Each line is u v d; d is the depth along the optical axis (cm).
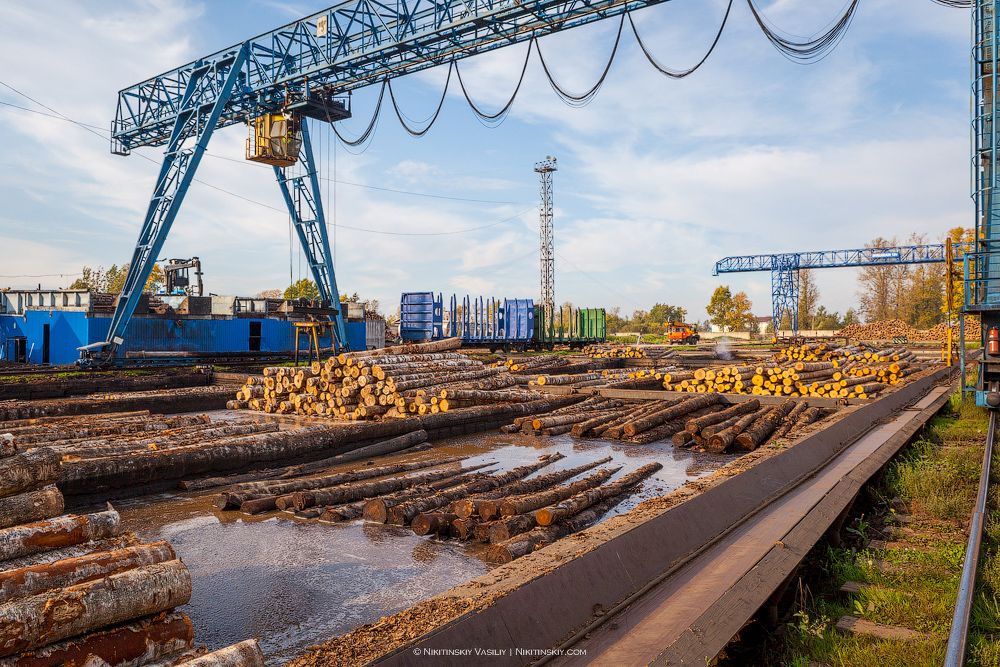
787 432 1230
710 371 1766
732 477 620
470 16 2131
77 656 291
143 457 813
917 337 6075
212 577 540
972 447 1023
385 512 699
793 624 438
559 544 431
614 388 1884
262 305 3272
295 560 582
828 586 518
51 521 359
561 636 340
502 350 4084
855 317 10462
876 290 9294
